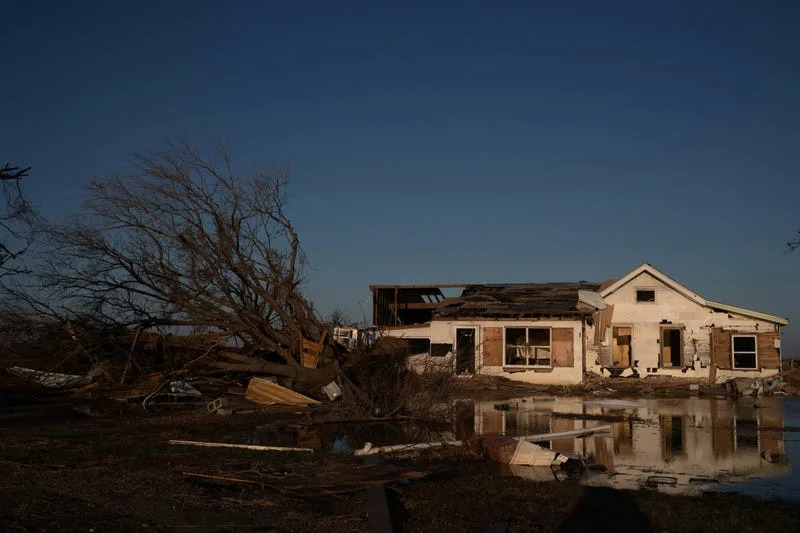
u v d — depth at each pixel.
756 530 6.81
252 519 6.91
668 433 14.53
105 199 19.56
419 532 6.58
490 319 29.25
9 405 17.56
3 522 6.46
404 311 38.81
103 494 7.81
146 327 20.19
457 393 22.45
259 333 20.70
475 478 9.30
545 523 7.03
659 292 30.34
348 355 21.64
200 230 20.23
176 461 9.98
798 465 10.86
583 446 12.73
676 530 6.83
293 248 21.39
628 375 30.00
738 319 29.48
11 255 18.31
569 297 31.64
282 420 15.70
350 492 8.19
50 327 19.22
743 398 23.91
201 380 20.36
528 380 28.61
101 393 18.95
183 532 6.43
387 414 16.48
